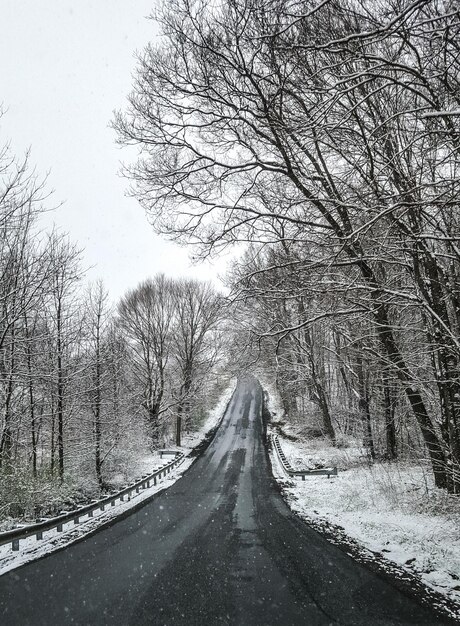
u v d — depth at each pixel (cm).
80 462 2041
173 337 4059
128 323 3850
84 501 1767
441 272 915
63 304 1852
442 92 699
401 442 1986
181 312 4138
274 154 1067
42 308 1633
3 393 1480
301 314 1255
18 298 1391
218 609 587
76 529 1192
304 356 3025
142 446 2823
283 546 927
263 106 874
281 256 1084
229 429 4153
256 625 534
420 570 736
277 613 571
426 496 1174
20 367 1570
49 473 1688
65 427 2041
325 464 2388
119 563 826
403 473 1608
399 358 1212
